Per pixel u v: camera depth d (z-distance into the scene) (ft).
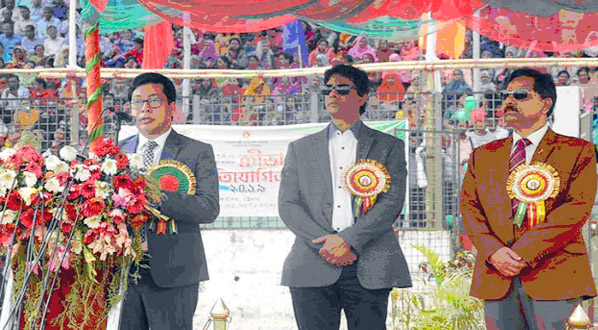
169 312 16.40
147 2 23.08
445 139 25.13
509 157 16.97
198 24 23.95
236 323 24.31
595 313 23.68
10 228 13.48
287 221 18.38
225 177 24.23
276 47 38.63
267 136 24.14
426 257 22.82
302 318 17.89
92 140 16.85
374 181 18.33
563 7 22.58
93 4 17.20
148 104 17.94
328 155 18.71
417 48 35.94
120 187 13.73
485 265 16.71
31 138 14.24
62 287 13.61
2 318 13.29
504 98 17.10
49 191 13.51
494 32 25.16
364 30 24.09
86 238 13.44
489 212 16.85
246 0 21.67
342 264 17.69
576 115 24.43
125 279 13.87
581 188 16.44
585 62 24.82
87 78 17.16
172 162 17.57
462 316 21.29
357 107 18.85
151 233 16.43
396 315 21.75
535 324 16.35
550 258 16.30
